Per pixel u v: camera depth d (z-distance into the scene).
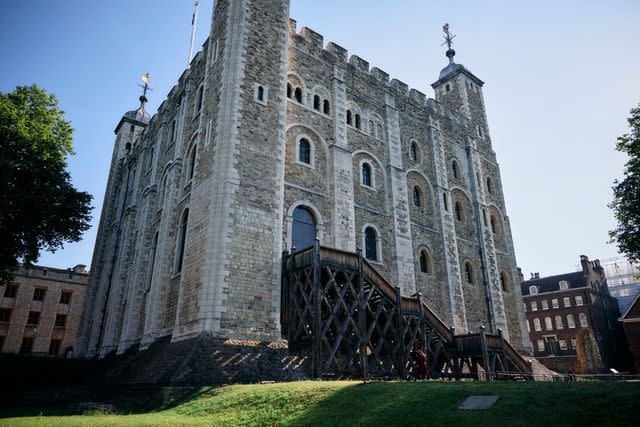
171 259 21.47
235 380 14.01
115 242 33.41
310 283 15.79
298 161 21.36
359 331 15.63
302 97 22.89
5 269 23.25
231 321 15.75
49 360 25.00
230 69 19.55
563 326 58.50
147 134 33.06
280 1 22.61
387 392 9.38
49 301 46.75
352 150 24.22
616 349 57.78
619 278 87.06
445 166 29.88
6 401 16.12
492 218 33.06
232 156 17.89
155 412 12.10
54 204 23.08
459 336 19.19
